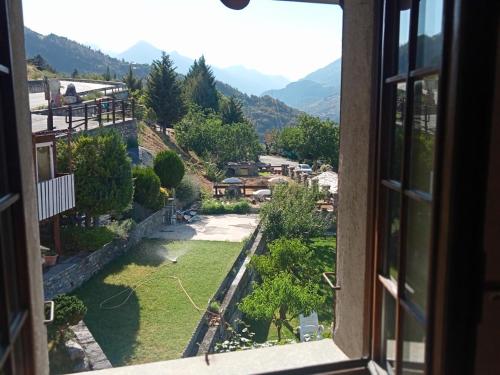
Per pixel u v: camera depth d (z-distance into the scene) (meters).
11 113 1.38
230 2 2.19
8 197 1.30
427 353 1.08
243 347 5.05
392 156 1.70
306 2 2.18
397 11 1.65
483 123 0.98
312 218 14.23
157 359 6.37
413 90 1.45
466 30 0.96
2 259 1.24
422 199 1.34
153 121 28.25
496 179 1.02
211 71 40.22
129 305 8.23
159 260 10.93
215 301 8.16
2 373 1.19
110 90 24.75
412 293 1.46
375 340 1.81
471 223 1.00
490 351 1.06
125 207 10.81
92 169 9.95
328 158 29.64
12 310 1.39
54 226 9.02
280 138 34.94
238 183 20.39
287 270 9.14
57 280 8.20
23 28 1.72
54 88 14.83
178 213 15.73
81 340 6.18
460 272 1.01
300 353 2.33
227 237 13.39
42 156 7.77
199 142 27.06
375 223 1.76
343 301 2.29
